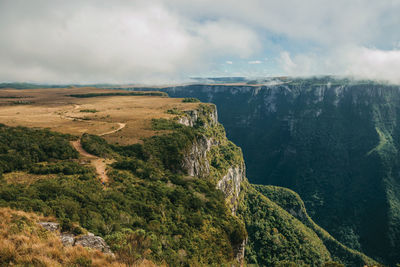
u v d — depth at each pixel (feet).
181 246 142.00
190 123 476.95
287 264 350.23
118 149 265.13
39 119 399.03
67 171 180.45
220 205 225.76
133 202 158.61
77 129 331.77
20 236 75.00
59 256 72.28
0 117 405.80
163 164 268.41
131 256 91.40
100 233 106.22
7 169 168.14
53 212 108.99
